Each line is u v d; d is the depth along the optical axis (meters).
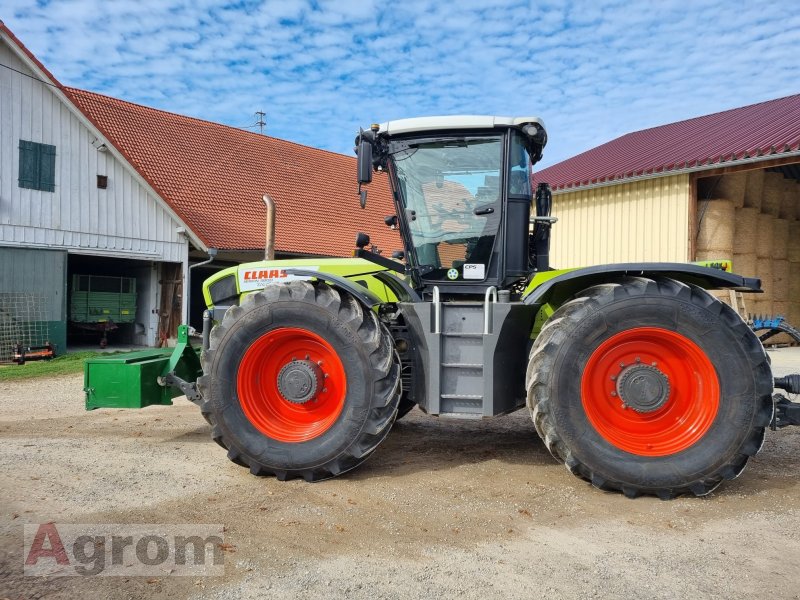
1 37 11.86
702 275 3.65
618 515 3.17
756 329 4.38
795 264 13.69
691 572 2.51
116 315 15.08
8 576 2.48
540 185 4.90
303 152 21.41
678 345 3.50
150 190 13.73
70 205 12.88
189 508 3.27
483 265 4.27
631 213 12.59
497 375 3.78
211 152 18.61
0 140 12.03
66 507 3.27
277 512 3.21
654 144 14.91
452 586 2.40
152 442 4.78
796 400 6.23
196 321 17.45
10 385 8.37
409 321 4.09
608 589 2.37
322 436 3.74
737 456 3.33
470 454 4.41
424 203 4.35
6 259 12.07
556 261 13.96
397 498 3.43
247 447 3.78
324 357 3.95
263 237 15.88
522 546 2.78
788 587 2.38
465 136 4.21
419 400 4.00
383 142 4.33
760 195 12.72
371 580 2.45
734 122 14.37
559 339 3.54
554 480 3.76
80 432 5.16
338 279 3.95
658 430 3.54
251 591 2.37
